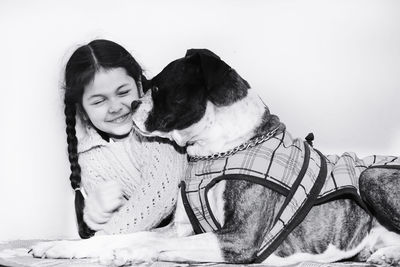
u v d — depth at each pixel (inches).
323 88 175.0
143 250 111.2
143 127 123.1
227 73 120.7
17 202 173.8
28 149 174.2
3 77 174.1
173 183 130.1
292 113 175.3
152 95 123.3
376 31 175.6
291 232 117.8
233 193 114.4
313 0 174.4
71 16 175.0
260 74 174.7
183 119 119.5
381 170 121.5
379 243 124.6
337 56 174.9
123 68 137.6
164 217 131.8
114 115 137.7
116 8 174.7
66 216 174.2
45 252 117.0
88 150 143.9
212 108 119.3
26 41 174.7
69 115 144.5
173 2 174.6
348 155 127.0
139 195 130.0
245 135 118.6
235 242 112.5
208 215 118.0
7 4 174.4
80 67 136.2
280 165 115.9
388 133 176.4
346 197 120.4
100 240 117.6
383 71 175.6
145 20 174.6
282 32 174.2
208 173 118.8
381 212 121.3
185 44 174.6
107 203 134.1
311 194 116.0
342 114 175.6
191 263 112.2
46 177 174.2
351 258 123.6
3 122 173.8
